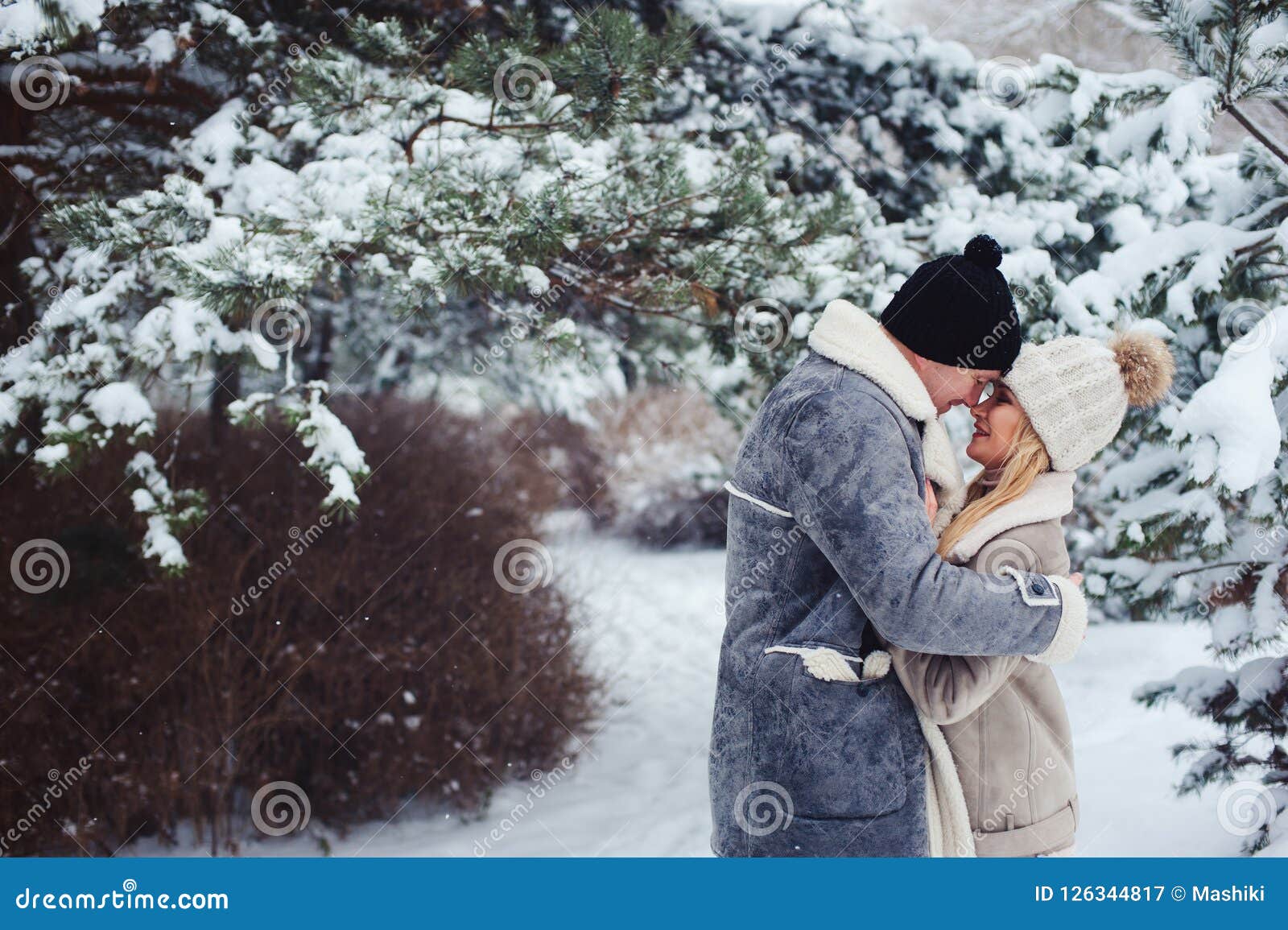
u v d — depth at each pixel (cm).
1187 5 302
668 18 367
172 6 307
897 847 154
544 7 362
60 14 277
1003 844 159
